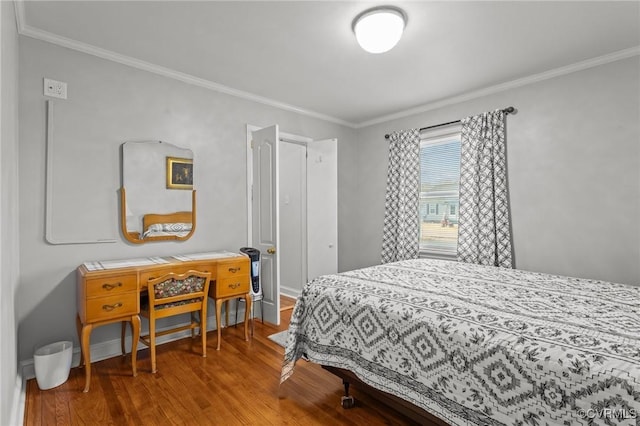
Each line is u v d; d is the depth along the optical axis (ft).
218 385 7.23
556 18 7.13
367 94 11.93
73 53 8.25
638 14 6.97
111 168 8.84
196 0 6.52
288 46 8.45
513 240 10.77
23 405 6.34
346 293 6.59
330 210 14.06
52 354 7.11
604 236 9.02
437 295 6.03
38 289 7.74
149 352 8.96
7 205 5.14
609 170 8.93
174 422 5.92
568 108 9.62
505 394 4.11
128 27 7.55
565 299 5.81
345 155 15.60
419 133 13.38
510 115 10.82
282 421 5.98
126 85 9.11
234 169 11.50
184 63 9.44
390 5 6.66
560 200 9.79
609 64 8.89
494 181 10.94
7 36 5.29
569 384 3.62
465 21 7.25
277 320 11.28
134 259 9.06
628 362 3.49
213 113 10.96
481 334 4.53
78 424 5.84
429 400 4.92
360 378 5.94
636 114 8.51
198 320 10.43
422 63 9.43
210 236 10.87
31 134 7.65
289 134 13.34
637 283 8.51
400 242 13.69
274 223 11.18
